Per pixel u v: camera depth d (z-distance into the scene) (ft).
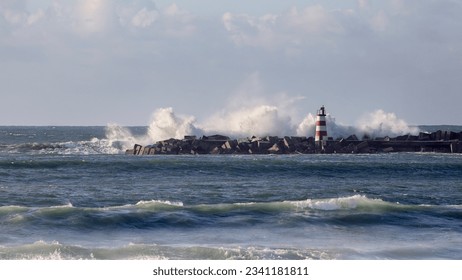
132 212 205.16
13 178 299.58
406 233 198.39
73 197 247.09
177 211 209.05
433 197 264.11
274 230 197.47
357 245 182.39
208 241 184.24
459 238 193.06
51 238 184.65
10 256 161.58
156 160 356.79
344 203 218.59
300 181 303.27
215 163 349.61
